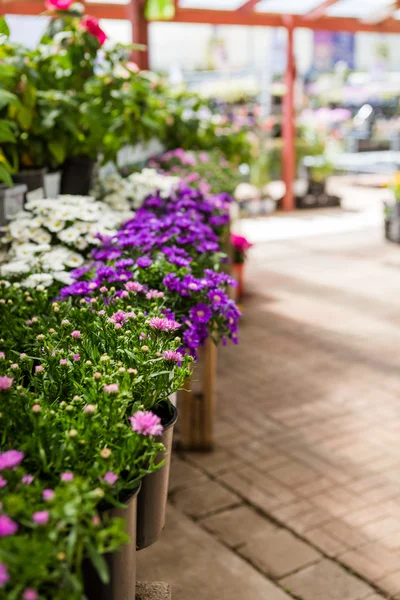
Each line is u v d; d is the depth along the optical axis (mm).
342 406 4059
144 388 1361
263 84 10398
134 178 3611
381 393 4227
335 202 10781
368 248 8016
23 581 820
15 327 1744
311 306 5930
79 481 959
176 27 13445
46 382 1391
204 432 3527
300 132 10438
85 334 1556
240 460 3469
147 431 1116
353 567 2674
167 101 5551
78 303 1965
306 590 2545
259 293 6324
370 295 6219
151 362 1391
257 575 2629
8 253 2508
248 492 3189
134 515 1192
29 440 1091
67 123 3207
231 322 2049
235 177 5566
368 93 12383
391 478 3293
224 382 4402
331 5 9219
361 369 4598
